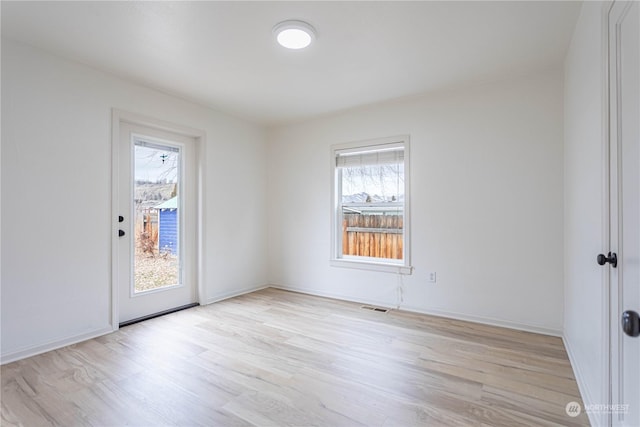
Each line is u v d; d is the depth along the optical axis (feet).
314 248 14.42
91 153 9.37
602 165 5.02
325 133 14.10
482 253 10.68
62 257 8.78
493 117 10.46
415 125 11.89
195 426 5.56
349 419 5.74
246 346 8.81
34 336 8.26
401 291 12.22
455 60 9.01
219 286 13.34
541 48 8.36
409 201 11.98
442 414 5.86
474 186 10.78
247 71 9.66
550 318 9.64
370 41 8.01
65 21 7.16
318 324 10.54
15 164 7.96
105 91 9.69
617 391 4.55
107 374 7.27
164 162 11.76
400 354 8.32
